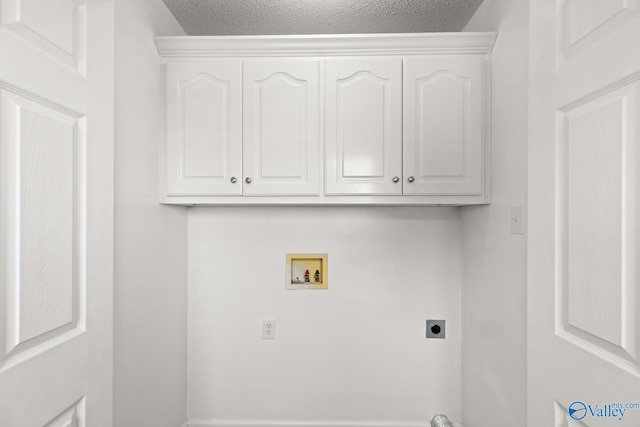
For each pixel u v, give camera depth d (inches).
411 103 61.0
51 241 30.6
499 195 57.3
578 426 32.0
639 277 26.0
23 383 27.4
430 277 75.6
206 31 72.8
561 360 34.1
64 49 32.3
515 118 52.3
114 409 47.8
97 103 36.8
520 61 50.9
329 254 76.0
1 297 26.0
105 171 38.1
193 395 75.6
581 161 31.7
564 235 34.4
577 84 31.9
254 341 76.0
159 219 62.4
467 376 71.4
